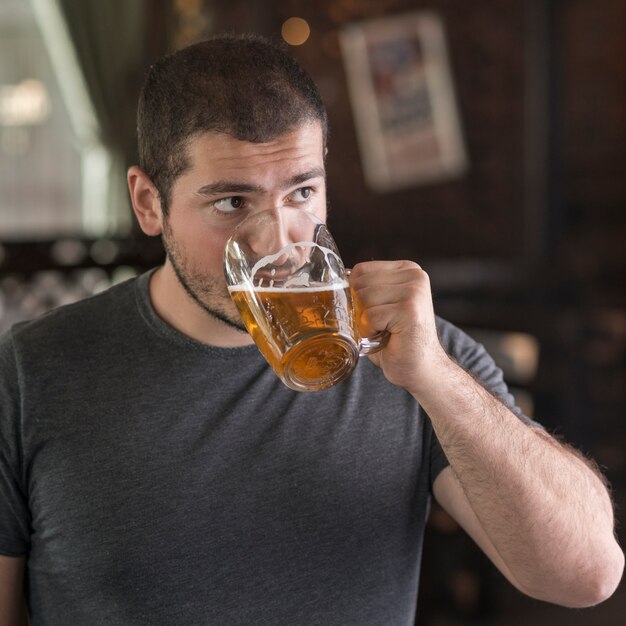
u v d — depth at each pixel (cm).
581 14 464
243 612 124
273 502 126
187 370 127
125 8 488
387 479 131
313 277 103
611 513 128
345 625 128
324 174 118
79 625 124
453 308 435
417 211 491
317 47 482
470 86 481
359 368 133
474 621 320
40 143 564
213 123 111
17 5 548
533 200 481
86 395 126
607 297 477
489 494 118
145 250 353
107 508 122
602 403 456
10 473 125
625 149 464
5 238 352
